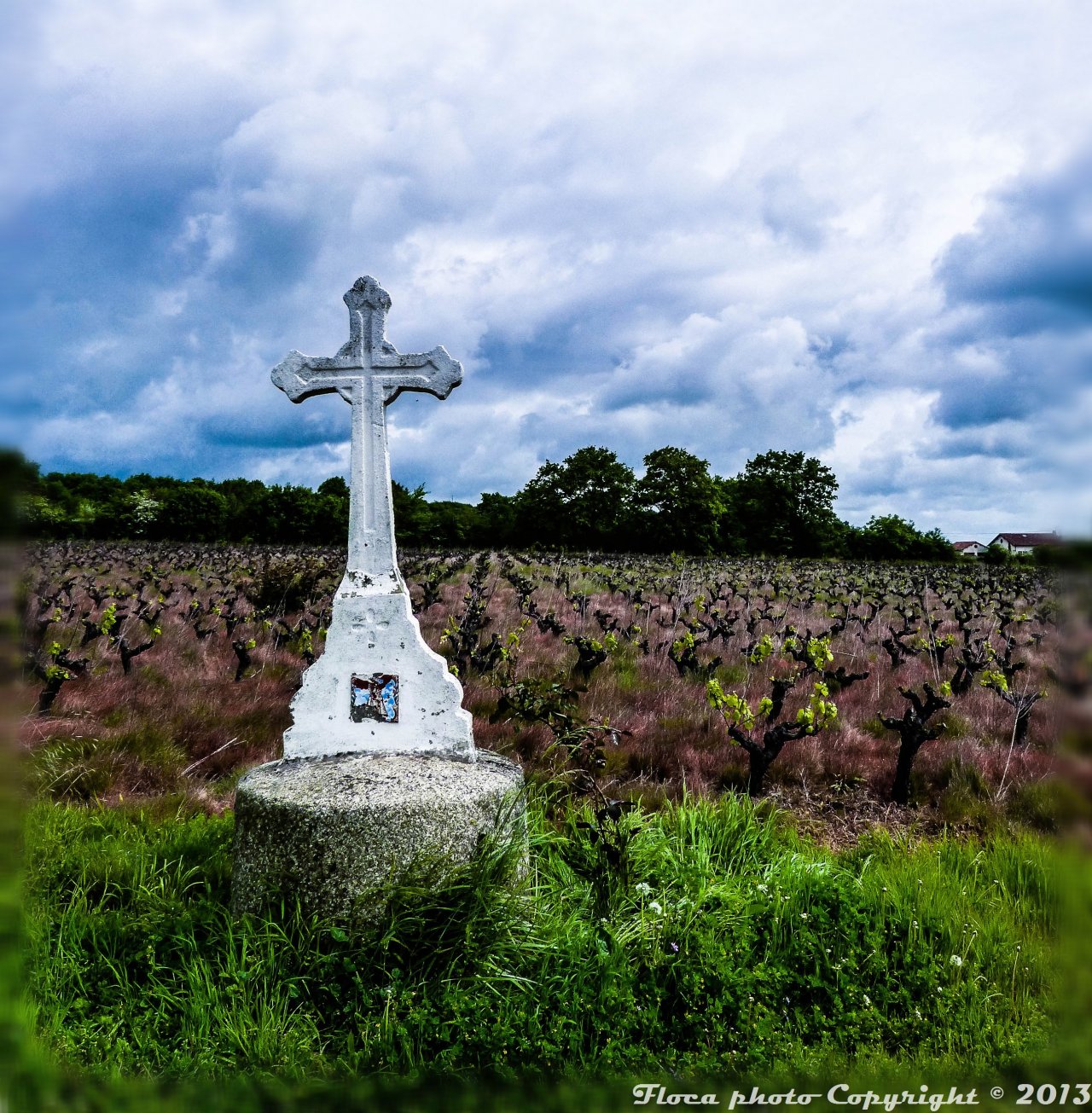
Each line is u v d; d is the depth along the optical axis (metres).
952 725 8.64
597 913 4.12
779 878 4.50
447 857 3.79
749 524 85.38
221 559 35.41
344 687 4.63
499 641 12.97
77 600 18.91
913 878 4.47
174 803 6.00
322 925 3.69
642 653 12.60
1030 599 23.73
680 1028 3.32
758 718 8.71
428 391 4.79
